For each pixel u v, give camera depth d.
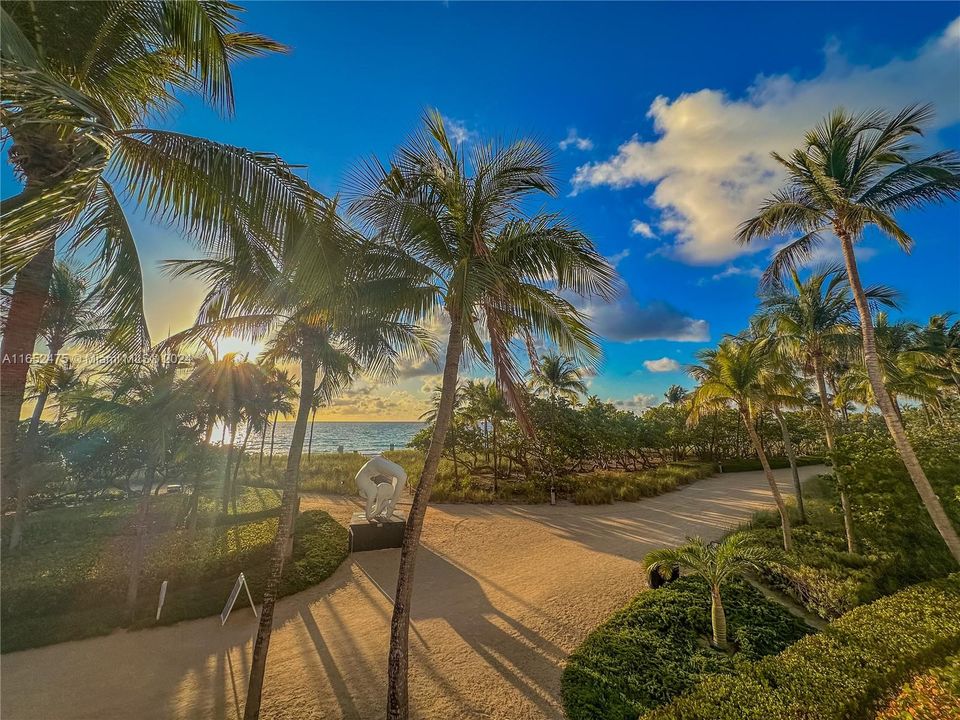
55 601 8.77
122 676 6.59
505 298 6.19
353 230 6.05
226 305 6.78
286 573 10.46
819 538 12.38
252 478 26.41
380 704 5.96
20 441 12.55
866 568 10.08
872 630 6.77
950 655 6.10
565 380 23.67
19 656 7.13
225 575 10.56
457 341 6.38
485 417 23.14
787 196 10.56
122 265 5.51
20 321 4.53
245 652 7.31
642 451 32.00
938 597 7.91
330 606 9.16
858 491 11.35
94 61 4.76
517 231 6.47
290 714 5.73
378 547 13.04
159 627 8.16
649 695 5.91
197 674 6.65
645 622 7.85
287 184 4.91
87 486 17.59
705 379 14.60
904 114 8.98
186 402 10.72
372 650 7.36
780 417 15.41
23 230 3.03
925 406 22.92
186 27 4.30
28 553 11.60
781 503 11.97
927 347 21.02
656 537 14.46
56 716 5.67
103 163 3.73
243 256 6.00
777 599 9.42
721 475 29.23
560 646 7.41
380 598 9.59
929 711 4.75
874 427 26.55
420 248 6.32
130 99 5.47
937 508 8.79
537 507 19.33
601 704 5.75
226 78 4.51
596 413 27.80
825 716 4.84
